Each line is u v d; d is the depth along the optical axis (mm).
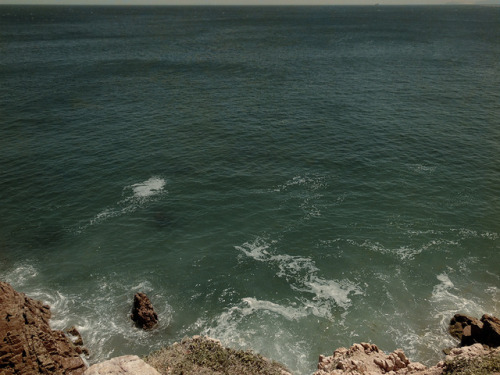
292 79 96438
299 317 30094
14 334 23078
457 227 39500
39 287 32500
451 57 126375
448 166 51250
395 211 42125
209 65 113500
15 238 38062
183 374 22422
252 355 25359
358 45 157500
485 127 63531
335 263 35250
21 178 47719
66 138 58844
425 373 21391
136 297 30250
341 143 58125
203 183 47500
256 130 62750
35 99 76562
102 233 38906
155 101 77188
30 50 135750
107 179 48031
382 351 25797
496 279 33250
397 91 84625
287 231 39281
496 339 24656
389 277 33594
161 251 36812
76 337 27828
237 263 35375
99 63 114938
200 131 62219
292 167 51312
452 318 29156
